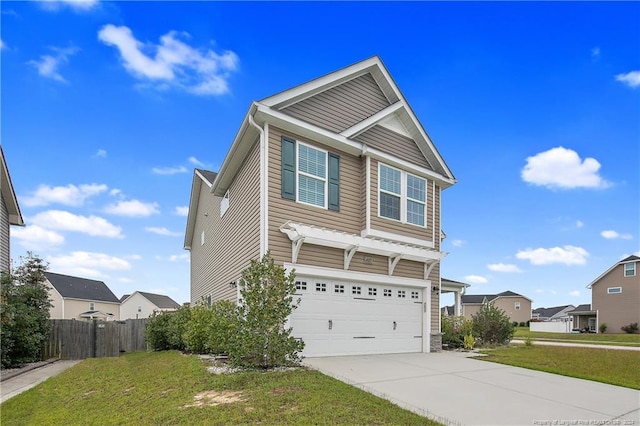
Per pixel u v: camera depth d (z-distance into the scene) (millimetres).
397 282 11070
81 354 13984
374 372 7406
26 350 12102
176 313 13617
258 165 9602
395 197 11430
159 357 10742
